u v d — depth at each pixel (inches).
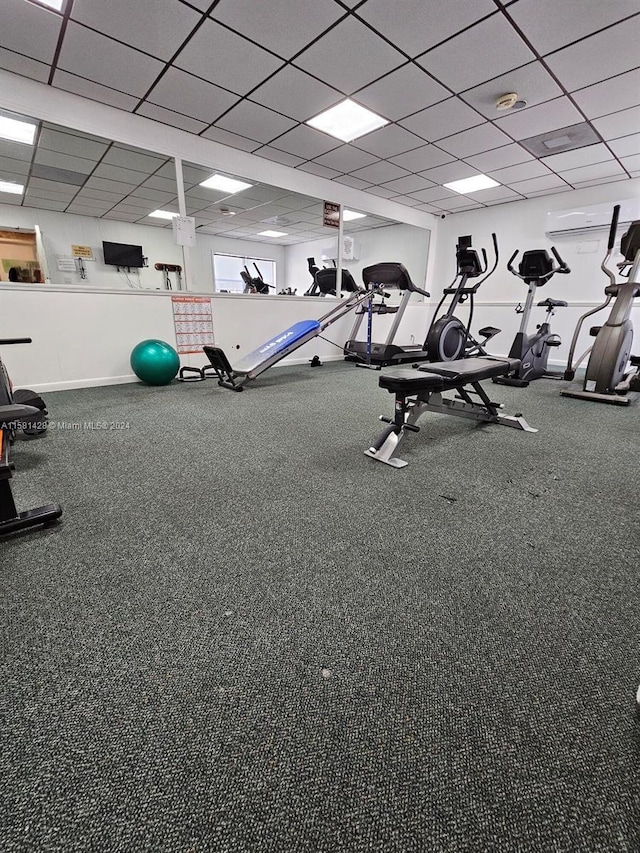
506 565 50.0
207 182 210.4
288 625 40.4
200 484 71.7
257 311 196.2
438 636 39.3
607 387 140.4
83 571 48.1
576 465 81.8
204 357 181.8
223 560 50.4
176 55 108.5
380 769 27.9
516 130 148.6
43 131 145.5
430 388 83.2
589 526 59.0
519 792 26.6
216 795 26.3
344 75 116.5
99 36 101.3
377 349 220.1
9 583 45.8
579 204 213.0
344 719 31.3
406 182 207.9
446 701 32.8
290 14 93.5
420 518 60.8
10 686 33.6
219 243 368.2
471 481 73.9
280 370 202.2
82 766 27.8
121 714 31.5
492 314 253.6
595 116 137.1
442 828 24.7
